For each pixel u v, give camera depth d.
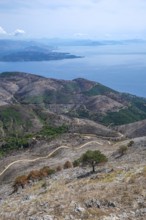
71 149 154.62
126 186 46.47
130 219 35.84
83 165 81.69
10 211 46.97
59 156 144.25
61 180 72.62
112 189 46.50
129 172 56.12
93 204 41.16
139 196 41.75
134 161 75.31
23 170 131.62
